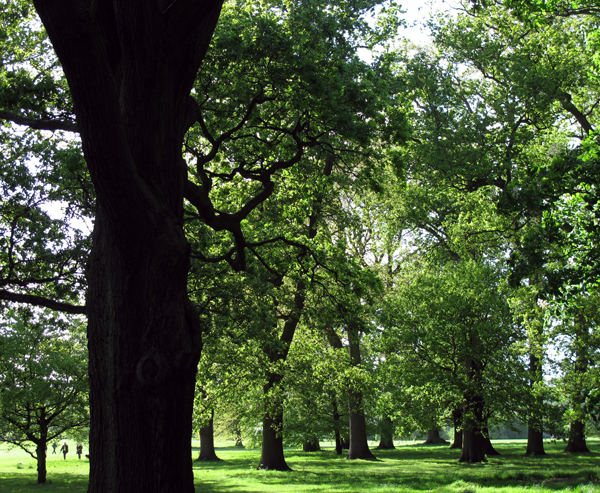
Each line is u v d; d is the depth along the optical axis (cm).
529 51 2283
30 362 2258
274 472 2241
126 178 500
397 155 1245
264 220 1819
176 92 608
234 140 1287
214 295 1662
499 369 2275
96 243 561
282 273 1532
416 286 2422
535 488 1328
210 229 1617
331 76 1128
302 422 2936
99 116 469
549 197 887
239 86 1095
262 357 2011
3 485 2106
